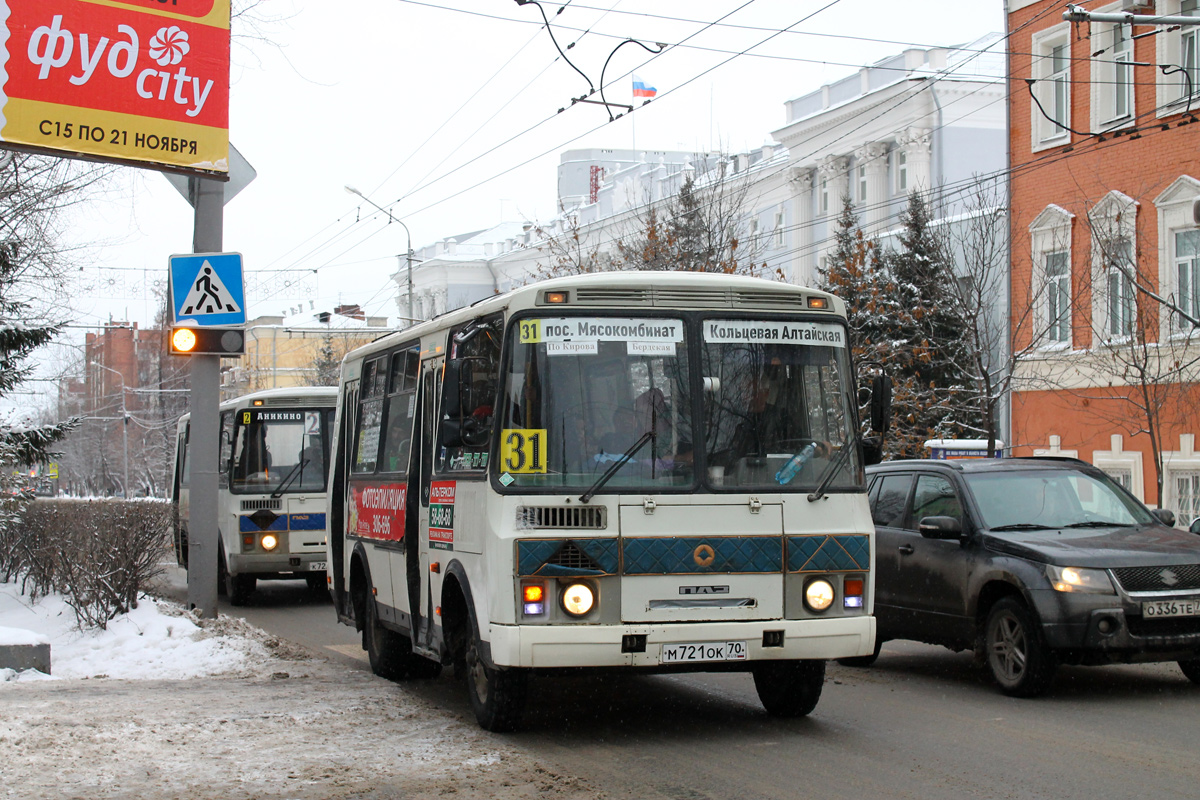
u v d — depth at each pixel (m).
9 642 11.54
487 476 7.92
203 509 14.84
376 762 7.29
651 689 10.44
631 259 32.72
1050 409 25.70
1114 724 8.62
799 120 42.44
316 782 6.78
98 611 14.20
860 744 7.99
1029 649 9.62
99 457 73.62
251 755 7.45
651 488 7.82
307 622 16.84
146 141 13.00
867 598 8.14
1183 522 22.42
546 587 7.63
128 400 73.44
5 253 18.41
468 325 8.95
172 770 7.04
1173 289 22.92
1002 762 7.41
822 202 42.19
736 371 8.16
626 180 52.44
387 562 10.84
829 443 8.28
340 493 13.22
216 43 13.39
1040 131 26.11
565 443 7.82
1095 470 11.24
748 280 8.33
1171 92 23.22
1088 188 24.92
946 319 27.83
